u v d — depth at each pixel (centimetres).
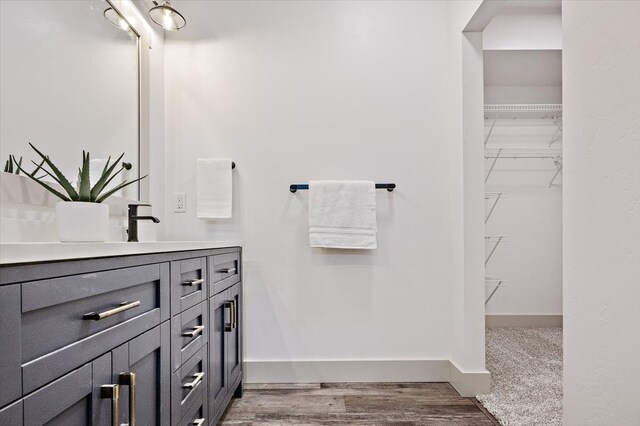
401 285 214
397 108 217
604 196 92
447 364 211
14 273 53
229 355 172
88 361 70
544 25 282
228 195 207
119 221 171
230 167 208
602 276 93
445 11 218
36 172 122
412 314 213
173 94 215
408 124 217
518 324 333
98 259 74
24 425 55
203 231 214
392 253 214
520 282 335
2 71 109
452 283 210
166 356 104
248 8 218
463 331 193
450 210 213
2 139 109
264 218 214
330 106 217
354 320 213
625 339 85
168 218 214
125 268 84
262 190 215
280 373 210
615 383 88
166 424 103
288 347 212
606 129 91
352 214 206
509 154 332
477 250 193
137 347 88
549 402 179
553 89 334
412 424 161
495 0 168
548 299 334
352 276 214
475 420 165
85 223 104
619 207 87
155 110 205
